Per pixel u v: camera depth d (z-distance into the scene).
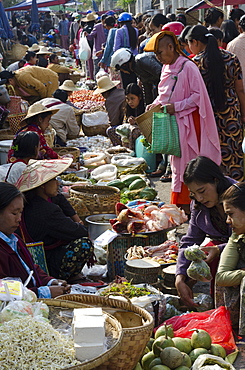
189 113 5.31
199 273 3.46
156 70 7.59
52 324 2.86
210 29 6.77
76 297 3.19
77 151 7.68
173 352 2.93
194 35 5.52
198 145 5.37
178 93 5.38
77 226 4.39
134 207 5.20
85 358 2.54
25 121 6.29
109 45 12.84
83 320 2.63
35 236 4.31
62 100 9.32
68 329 2.78
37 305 2.88
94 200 5.53
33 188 4.23
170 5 22.53
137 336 2.76
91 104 11.48
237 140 5.70
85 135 9.80
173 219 4.69
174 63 5.43
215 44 5.45
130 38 11.75
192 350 3.10
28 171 4.41
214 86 5.46
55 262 4.39
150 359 3.04
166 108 5.35
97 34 16.88
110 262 4.65
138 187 6.22
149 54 7.71
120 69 9.47
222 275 3.45
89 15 18.17
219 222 3.85
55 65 14.35
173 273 4.06
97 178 6.83
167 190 7.16
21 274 3.44
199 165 3.65
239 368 3.12
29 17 41.06
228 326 3.33
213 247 3.73
